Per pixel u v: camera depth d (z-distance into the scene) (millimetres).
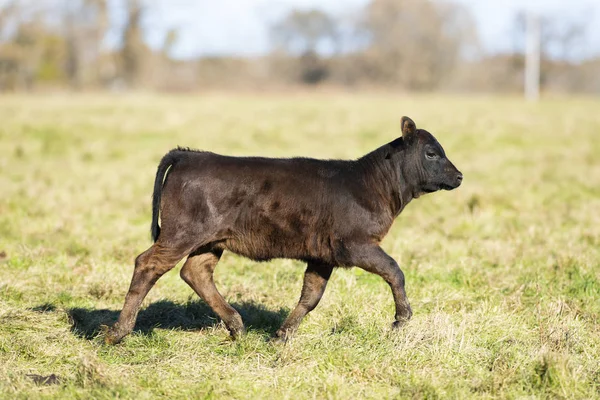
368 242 19188
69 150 61219
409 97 184000
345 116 100625
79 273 25656
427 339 19250
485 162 57094
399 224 35812
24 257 27281
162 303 22703
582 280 24828
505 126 87500
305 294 19953
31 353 18328
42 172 48781
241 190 18969
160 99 147875
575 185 47375
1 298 22312
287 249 19391
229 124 85375
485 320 21219
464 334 19781
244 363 18109
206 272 20031
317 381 17125
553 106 134750
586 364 18297
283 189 19078
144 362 18250
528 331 20672
